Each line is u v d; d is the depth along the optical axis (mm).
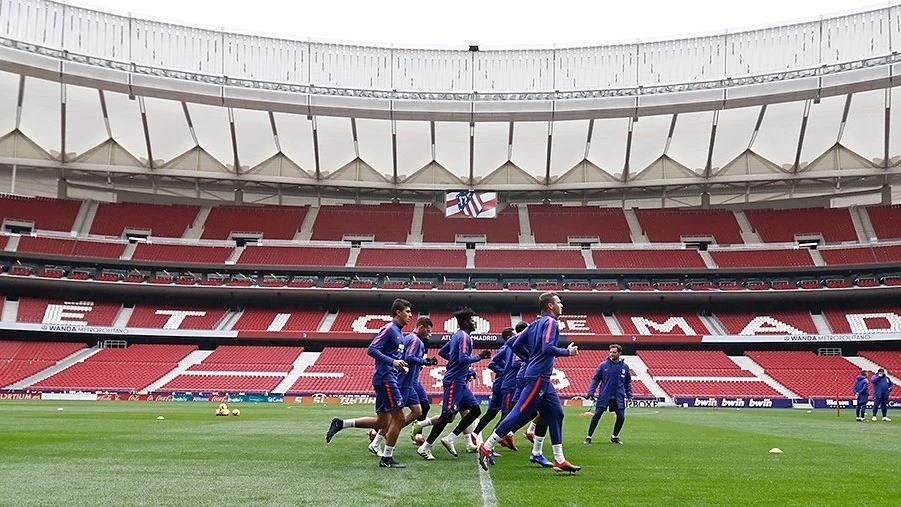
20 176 54344
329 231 55656
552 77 52219
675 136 52062
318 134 52875
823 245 51219
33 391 38875
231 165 53781
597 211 58219
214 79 48438
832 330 46312
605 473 9156
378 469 9234
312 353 47625
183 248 52312
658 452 12312
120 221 53250
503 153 54750
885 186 53688
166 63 48656
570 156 54406
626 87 50156
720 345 48438
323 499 6852
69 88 47719
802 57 47188
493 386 12531
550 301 9281
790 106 48375
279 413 25859
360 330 48906
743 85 46156
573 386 42938
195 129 51625
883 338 44125
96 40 46969
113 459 10242
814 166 51094
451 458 10805
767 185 56469
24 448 11758
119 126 50531
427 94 51250
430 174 55844
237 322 49562
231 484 7812
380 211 58469
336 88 49938
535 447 9859
